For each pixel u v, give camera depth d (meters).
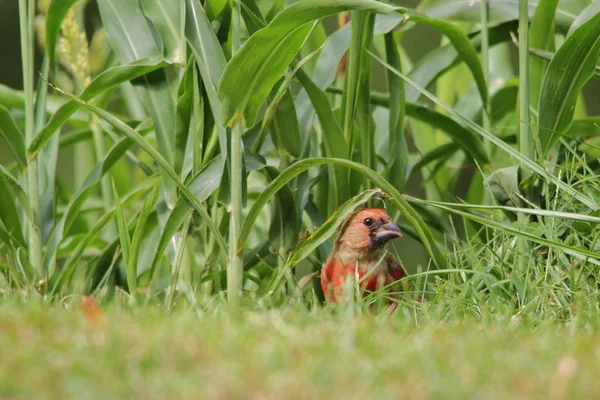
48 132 9.95
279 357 5.75
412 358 5.83
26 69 10.25
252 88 8.97
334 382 5.32
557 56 9.75
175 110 10.13
